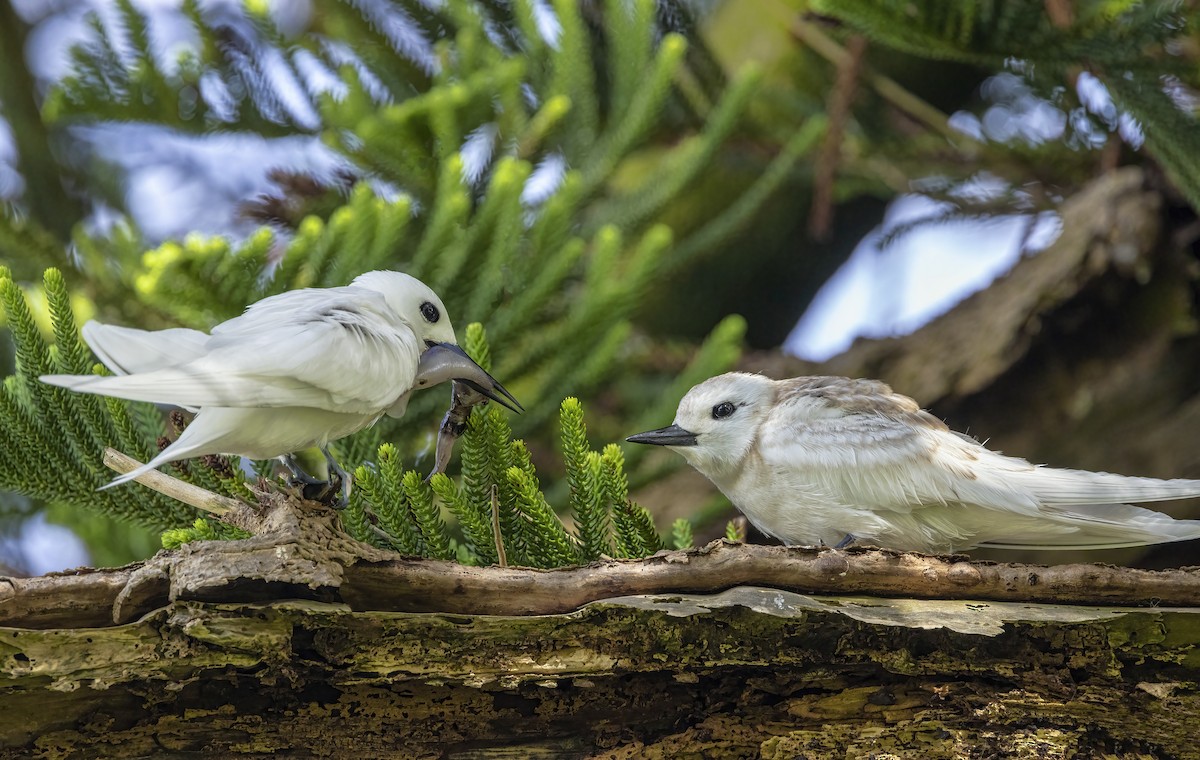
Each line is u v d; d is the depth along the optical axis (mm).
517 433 11711
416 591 6664
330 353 6875
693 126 16375
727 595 6836
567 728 6953
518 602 6738
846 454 9000
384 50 15484
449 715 6828
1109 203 13781
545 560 7973
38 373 8289
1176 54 12422
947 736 6922
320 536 6477
